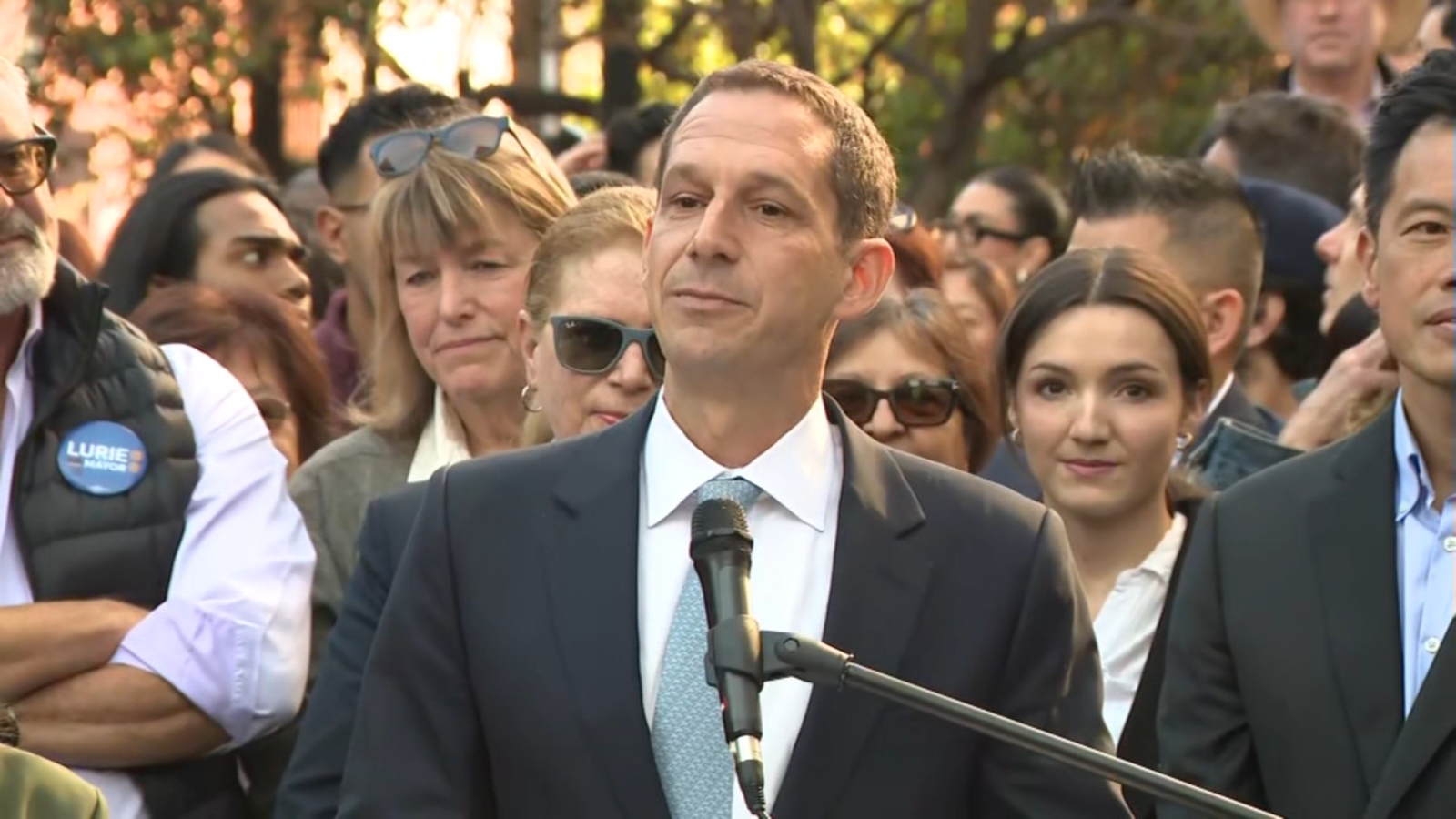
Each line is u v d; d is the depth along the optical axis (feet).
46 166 57.06
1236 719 52.47
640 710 43.34
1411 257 52.03
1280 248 83.15
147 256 81.92
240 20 130.62
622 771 43.11
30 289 56.34
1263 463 66.44
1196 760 52.44
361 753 44.62
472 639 44.50
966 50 150.71
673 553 44.75
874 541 44.65
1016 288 94.43
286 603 57.98
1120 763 40.16
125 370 58.18
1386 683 50.52
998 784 44.57
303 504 64.28
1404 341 52.13
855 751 43.45
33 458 56.90
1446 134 52.13
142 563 57.16
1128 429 62.44
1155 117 165.07
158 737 56.13
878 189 44.75
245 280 81.61
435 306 64.85
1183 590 53.88
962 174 151.84
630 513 44.86
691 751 43.45
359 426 68.74
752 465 44.96
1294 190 84.33
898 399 65.92
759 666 39.86
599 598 44.14
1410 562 51.62
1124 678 61.16
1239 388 76.13
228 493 58.29
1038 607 44.98
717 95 44.19
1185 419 64.13
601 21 143.23
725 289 43.37
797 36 146.00
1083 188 77.82
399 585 45.44
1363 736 50.44
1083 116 167.94
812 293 43.75
